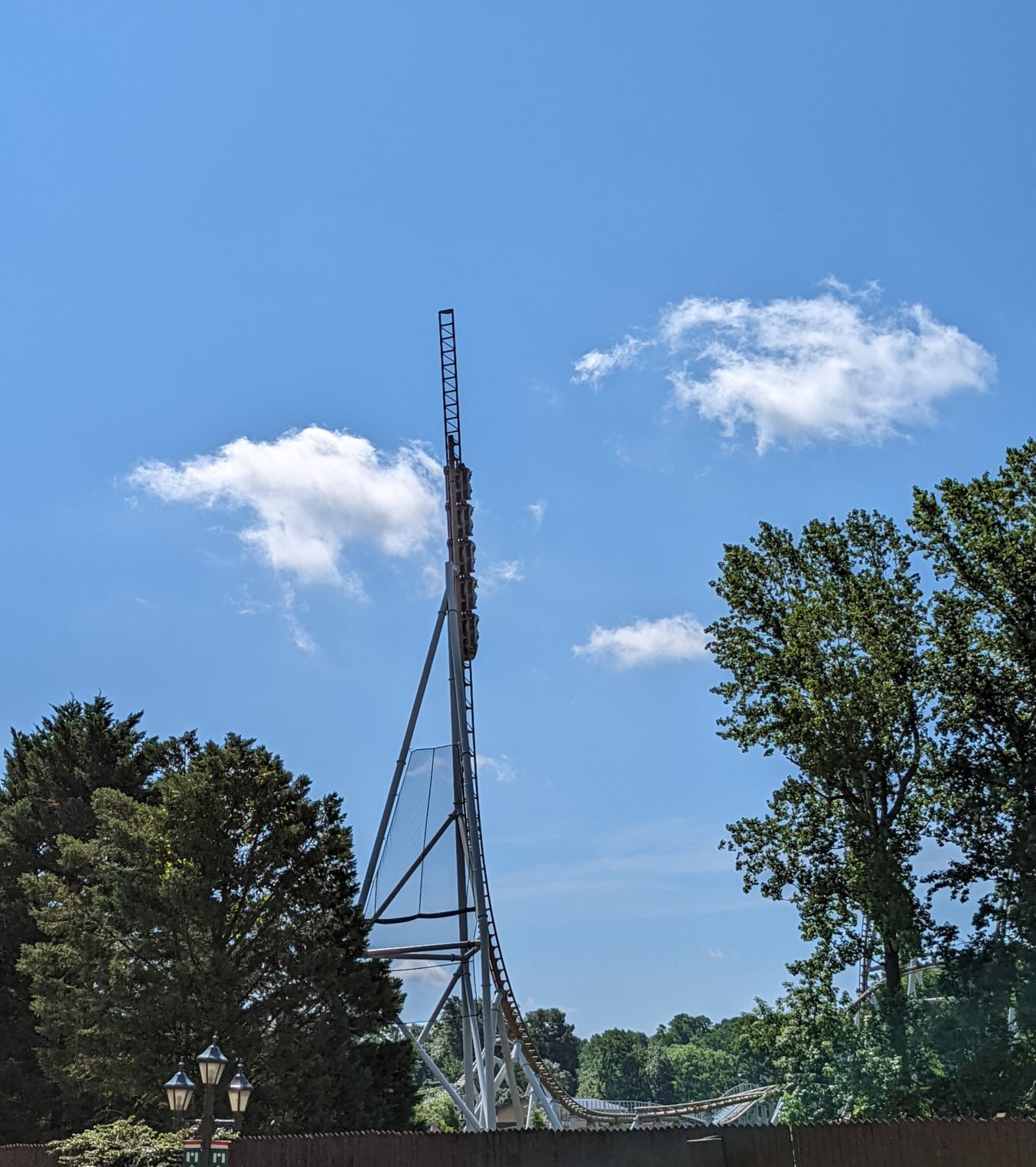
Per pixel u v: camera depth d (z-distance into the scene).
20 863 58.44
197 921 46.44
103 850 49.56
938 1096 43.06
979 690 48.81
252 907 49.38
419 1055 60.41
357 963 50.25
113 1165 35.19
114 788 58.28
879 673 50.19
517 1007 72.06
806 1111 47.06
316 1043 46.50
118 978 45.94
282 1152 34.50
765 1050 49.72
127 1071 44.12
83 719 63.41
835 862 50.84
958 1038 43.88
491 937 66.06
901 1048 45.62
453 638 69.12
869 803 51.12
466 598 70.06
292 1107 45.09
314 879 50.25
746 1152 31.61
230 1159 34.59
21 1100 52.75
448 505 71.81
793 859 51.69
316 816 51.59
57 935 50.97
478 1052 63.09
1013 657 48.78
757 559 54.84
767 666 52.66
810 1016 49.00
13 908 56.28
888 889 46.88
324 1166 34.06
